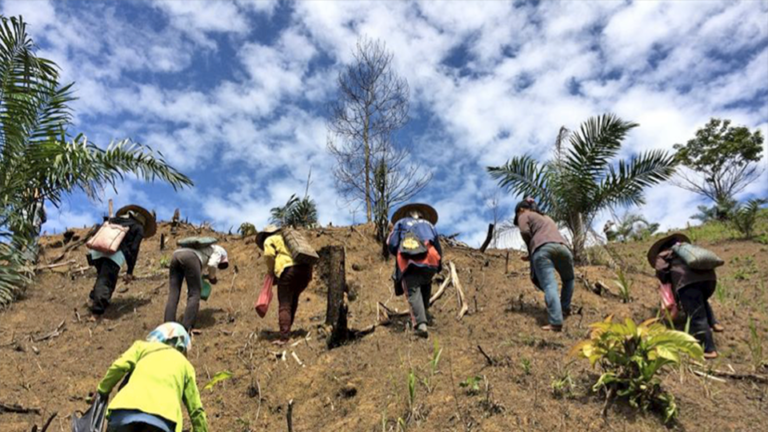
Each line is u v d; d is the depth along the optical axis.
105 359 6.46
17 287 8.38
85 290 8.85
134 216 8.38
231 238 11.63
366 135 11.05
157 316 7.71
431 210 7.48
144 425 3.57
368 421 4.58
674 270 5.93
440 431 4.25
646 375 4.27
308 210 11.69
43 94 8.79
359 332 6.25
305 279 6.63
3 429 4.93
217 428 4.98
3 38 8.52
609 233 13.77
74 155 8.77
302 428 4.81
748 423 4.15
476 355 5.44
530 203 6.89
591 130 10.02
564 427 4.11
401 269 6.35
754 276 8.88
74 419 3.86
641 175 9.88
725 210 14.33
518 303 7.21
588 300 7.14
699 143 22.09
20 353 6.54
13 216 8.38
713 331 6.16
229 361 6.19
